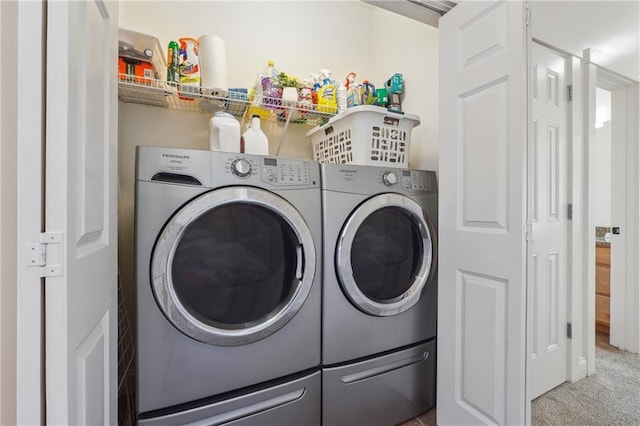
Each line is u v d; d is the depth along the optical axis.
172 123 1.67
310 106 1.65
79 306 0.57
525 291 1.02
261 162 1.11
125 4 1.58
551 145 1.16
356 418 1.27
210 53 1.45
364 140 1.42
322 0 2.11
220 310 1.05
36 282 0.49
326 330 1.21
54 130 0.51
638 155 1.07
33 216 0.49
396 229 1.41
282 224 1.15
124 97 1.50
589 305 1.17
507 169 1.06
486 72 1.13
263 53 1.91
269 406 1.10
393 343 1.36
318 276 1.20
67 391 0.51
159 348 0.95
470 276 1.20
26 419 0.49
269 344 1.11
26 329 0.49
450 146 1.28
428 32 1.76
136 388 0.93
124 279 1.53
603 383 1.11
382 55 2.17
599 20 1.11
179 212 0.97
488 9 1.12
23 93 0.48
